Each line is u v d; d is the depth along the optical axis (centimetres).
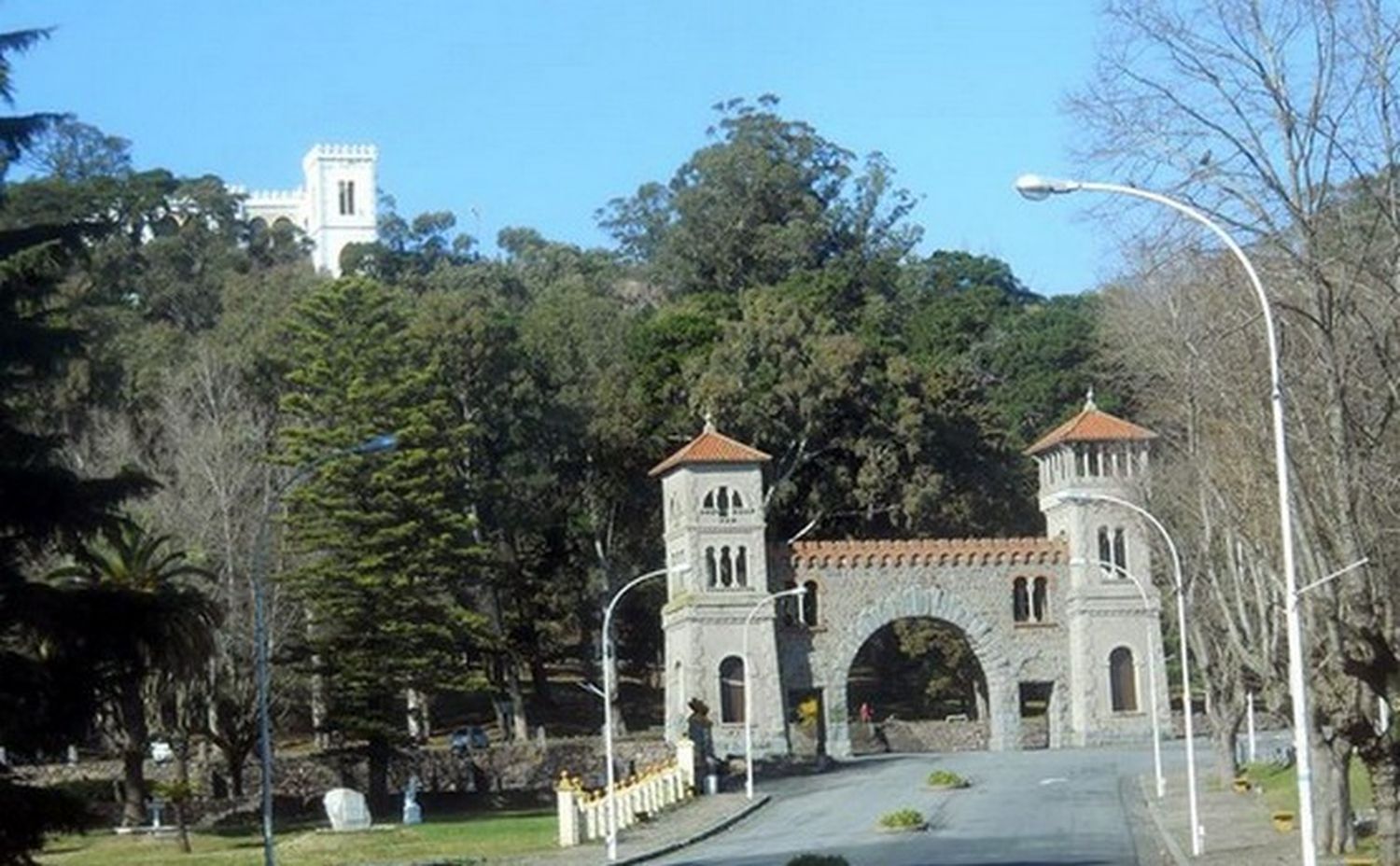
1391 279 3731
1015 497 12188
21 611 3612
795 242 14862
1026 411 13312
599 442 11244
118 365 9950
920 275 15512
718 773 9100
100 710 3772
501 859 6488
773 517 11488
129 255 13962
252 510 8962
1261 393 4600
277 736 10381
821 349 11538
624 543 11506
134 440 9638
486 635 9069
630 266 17400
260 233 16450
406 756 9288
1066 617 10238
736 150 15200
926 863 5466
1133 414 12338
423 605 8700
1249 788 7281
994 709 10144
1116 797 7519
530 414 11006
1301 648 3297
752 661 9812
